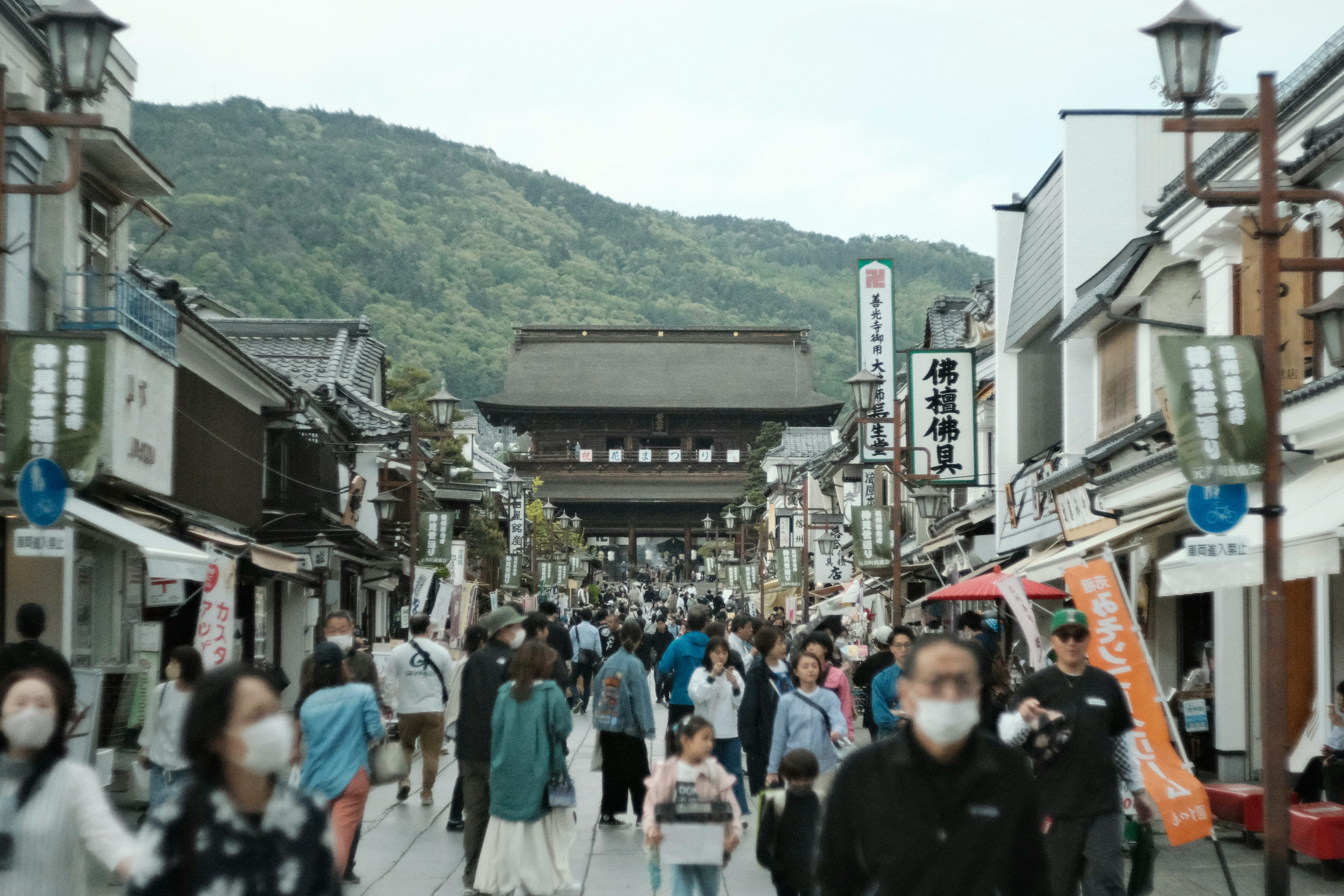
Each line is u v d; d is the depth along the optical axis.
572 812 8.99
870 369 28.78
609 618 29.22
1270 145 8.16
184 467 17.64
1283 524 10.22
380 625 34.84
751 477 84.50
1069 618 7.05
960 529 27.17
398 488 28.02
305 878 3.72
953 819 3.80
